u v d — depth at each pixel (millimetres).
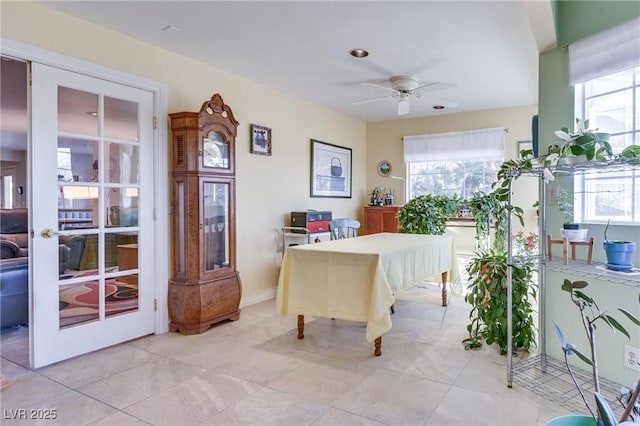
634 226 2066
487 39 2918
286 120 4504
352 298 2621
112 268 2895
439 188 5527
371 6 2443
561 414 1923
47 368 2498
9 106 4609
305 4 2428
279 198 4426
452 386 2236
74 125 2668
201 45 3096
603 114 2227
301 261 2805
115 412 1975
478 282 2828
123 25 2736
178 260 3219
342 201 5562
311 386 2248
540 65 2500
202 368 2496
